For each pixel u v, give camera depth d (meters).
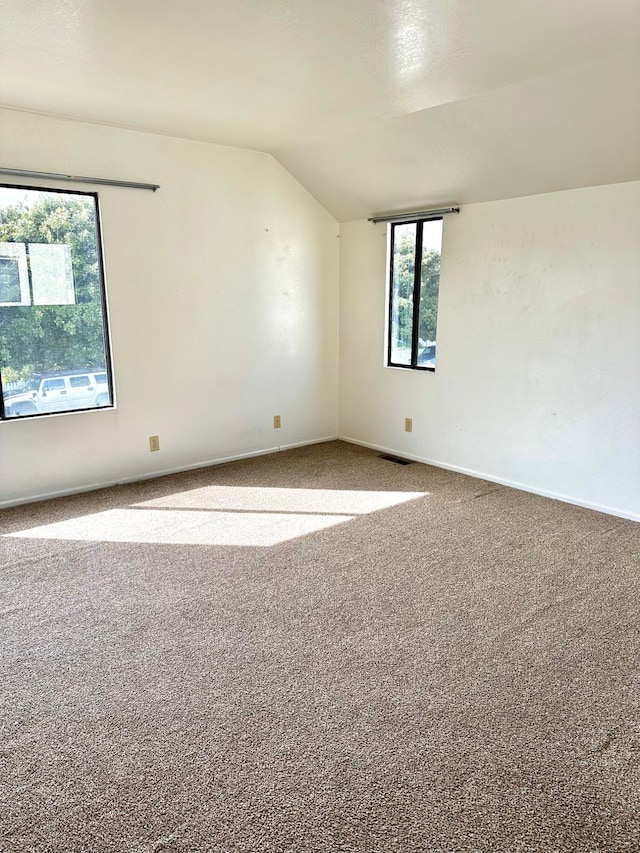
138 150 3.99
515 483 4.23
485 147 3.59
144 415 4.37
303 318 5.19
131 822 1.58
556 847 1.51
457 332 4.42
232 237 4.59
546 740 1.87
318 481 4.40
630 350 3.46
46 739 1.88
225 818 1.59
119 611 2.63
